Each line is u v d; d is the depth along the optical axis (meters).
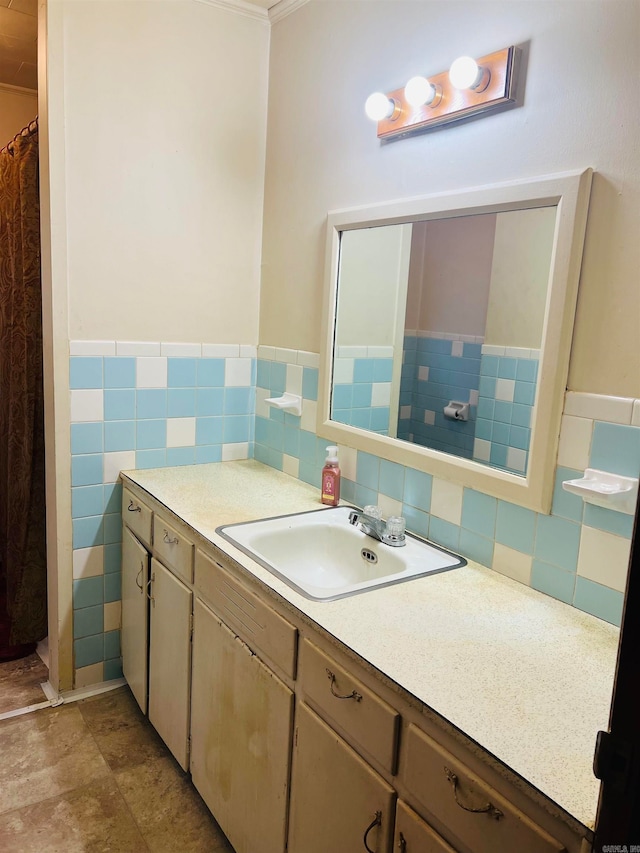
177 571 1.86
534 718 0.97
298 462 2.31
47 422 2.22
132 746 2.11
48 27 1.94
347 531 1.81
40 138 2.09
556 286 1.34
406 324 1.78
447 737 0.97
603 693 1.05
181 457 2.44
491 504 1.54
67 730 2.16
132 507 2.20
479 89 1.47
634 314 1.22
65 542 2.24
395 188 1.79
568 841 0.80
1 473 3.02
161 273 2.28
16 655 2.58
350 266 1.99
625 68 1.21
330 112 2.04
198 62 2.23
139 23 2.10
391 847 1.10
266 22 2.34
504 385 1.50
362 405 1.98
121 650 2.40
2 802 1.84
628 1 1.19
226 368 2.49
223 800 1.66
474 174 1.54
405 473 1.80
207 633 1.69
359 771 1.15
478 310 1.56
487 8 1.48
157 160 2.21
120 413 2.27
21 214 2.37
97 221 2.12
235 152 2.37
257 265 2.50
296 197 2.24
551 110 1.35
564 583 1.38
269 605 1.42
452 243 1.63
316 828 1.29
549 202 1.36
